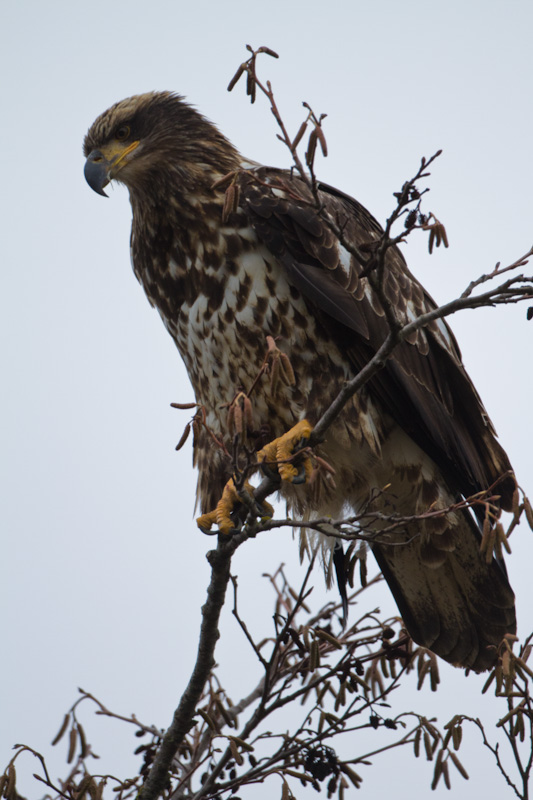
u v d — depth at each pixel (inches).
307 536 465.1
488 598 461.4
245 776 350.3
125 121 466.3
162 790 355.3
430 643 468.1
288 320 426.9
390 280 449.4
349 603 446.6
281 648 413.1
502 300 278.7
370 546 463.8
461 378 456.1
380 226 469.4
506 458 459.5
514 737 333.1
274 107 274.7
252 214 426.9
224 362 441.4
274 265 429.1
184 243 442.6
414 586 468.4
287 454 395.9
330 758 351.3
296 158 274.7
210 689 374.6
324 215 278.2
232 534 339.6
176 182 448.8
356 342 429.7
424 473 452.4
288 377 295.6
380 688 382.3
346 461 446.3
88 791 336.5
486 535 310.8
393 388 438.0
